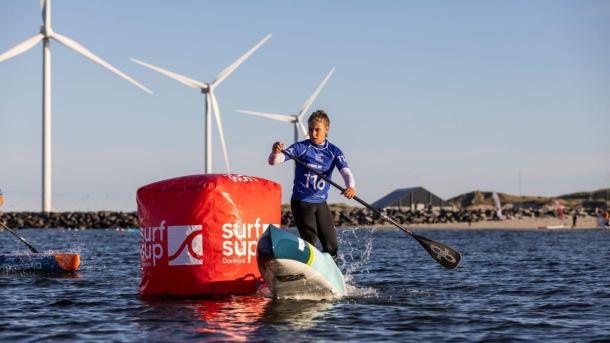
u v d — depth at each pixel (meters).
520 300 7.93
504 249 20.56
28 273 11.32
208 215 7.73
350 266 13.30
